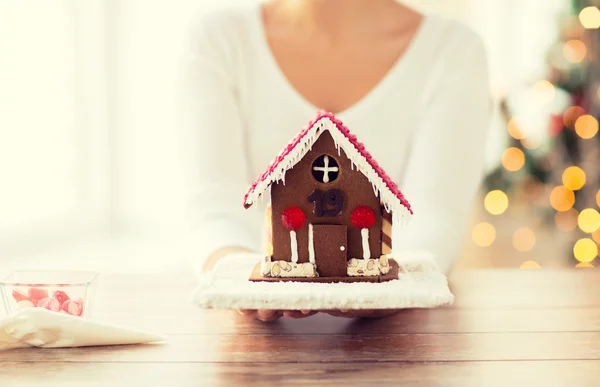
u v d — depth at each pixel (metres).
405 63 1.38
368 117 1.38
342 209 0.94
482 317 1.02
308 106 1.38
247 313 0.99
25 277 0.98
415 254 1.06
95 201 3.60
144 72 3.64
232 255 1.03
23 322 0.88
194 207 1.25
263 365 0.84
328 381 0.79
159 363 0.85
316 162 0.94
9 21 2.85
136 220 3.71
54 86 3.22
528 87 2.92
